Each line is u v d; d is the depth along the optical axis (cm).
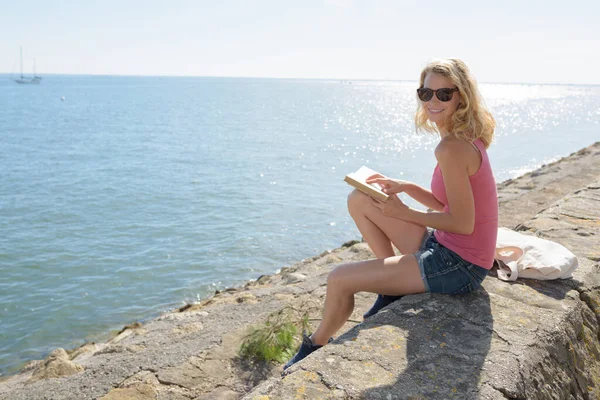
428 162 3198
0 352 930
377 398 224
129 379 390
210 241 1570
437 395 228
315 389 229
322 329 316
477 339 275
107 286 1233
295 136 4778
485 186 296
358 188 327
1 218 1816
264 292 593
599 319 343
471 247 305
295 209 1961
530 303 323
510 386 236
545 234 482
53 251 1478
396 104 12862
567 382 275
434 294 315
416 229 335
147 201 2103
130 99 12525
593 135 4650
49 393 386
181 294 1189
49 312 1091
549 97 19125
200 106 9981
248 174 2736
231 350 430
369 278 307
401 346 266
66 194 2219
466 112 288
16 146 3816
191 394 368
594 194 643
